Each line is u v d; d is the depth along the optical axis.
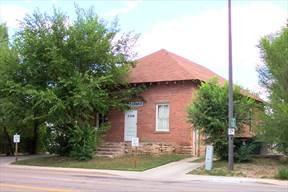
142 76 33.34
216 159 27.44
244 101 26.11
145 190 15.27
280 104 24.77
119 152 31.30
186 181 20.22
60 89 29.81
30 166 28.23
